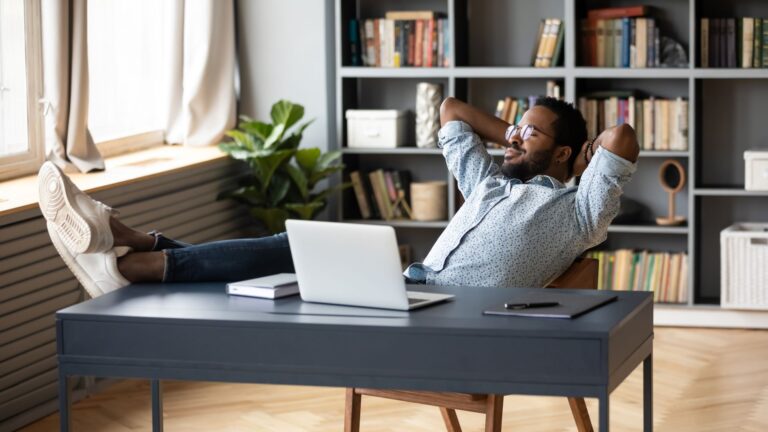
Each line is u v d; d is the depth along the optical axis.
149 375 2.58
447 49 5.53
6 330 3.82
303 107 5.45
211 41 5.56
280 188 5.38
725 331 5.22
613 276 5.45
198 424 3.95
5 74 4.39
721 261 5.15
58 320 2.62
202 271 3.14
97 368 2.61
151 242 3.18
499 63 5.73
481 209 3.22
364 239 2.55
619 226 5.35
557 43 5.39
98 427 3.93
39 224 3.95
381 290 2.57
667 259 5.37
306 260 2.66
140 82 5.61
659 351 4.85
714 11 5.39
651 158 5.58
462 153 3.49
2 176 4.39
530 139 3.32
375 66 5.64
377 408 4.12
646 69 5.24
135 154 5.34
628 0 5.54
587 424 3.35
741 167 5.47
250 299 2.75
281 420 3.99
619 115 5.36
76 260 3.11
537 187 3.18
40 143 4.61
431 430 3.86
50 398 4.10
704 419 3.92
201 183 5.16
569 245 3.14
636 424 3.89
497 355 2.37
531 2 5.66
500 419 2.86
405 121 5.80
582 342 2.32
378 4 5.83
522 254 3.13
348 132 5.65
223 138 5.73
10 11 4.39
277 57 5.75
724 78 5.43
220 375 2.54
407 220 5.67
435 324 2.42
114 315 2.58
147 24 5.64
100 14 5.19
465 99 5.71
